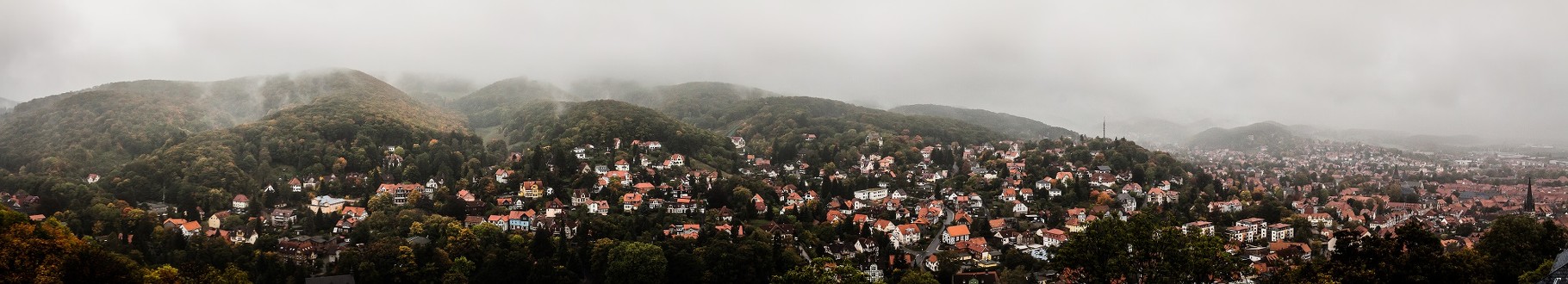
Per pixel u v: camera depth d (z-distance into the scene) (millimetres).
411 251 197750
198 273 156625
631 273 198250
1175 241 90375
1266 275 129750
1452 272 95375
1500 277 131250
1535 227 139750
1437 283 95688
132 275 128875
